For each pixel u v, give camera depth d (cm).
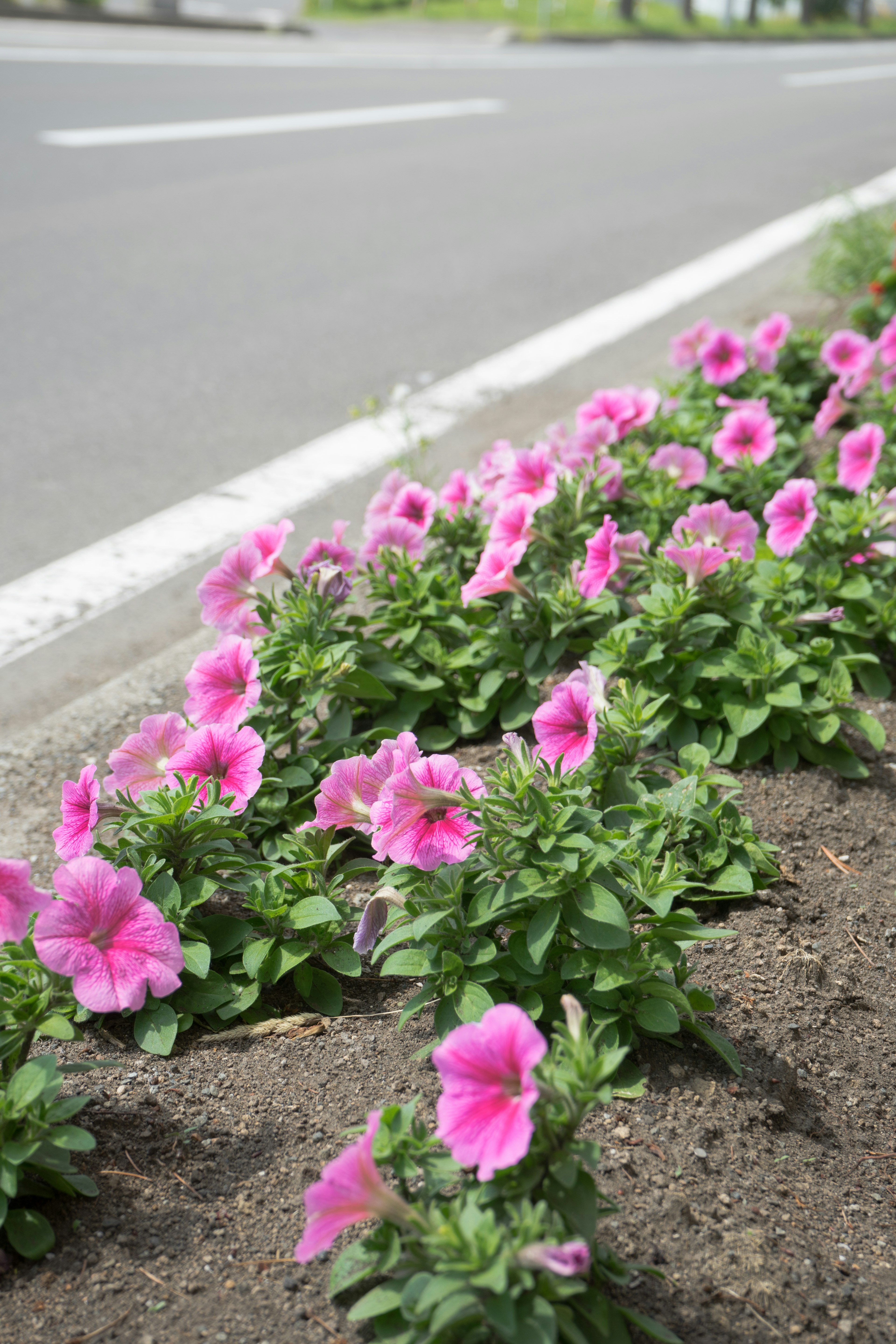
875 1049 211
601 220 945
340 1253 164
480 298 728
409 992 217
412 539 317
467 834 192
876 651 332
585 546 317
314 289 745
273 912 207
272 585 294
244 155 1153
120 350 631
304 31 2478
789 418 458
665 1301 157
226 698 242
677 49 2931
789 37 3688
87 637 370
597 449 358
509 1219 147
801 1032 209
